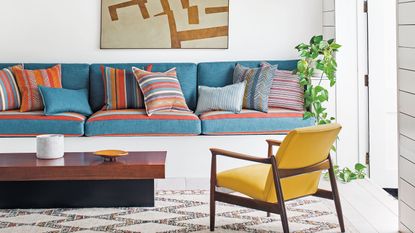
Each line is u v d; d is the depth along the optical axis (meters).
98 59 6.59
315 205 4.91
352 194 5.27
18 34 6.51
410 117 3.89
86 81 6.34
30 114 5.76
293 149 3.83
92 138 5.75
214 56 6.64
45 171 4.53
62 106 5.82
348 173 5.79
